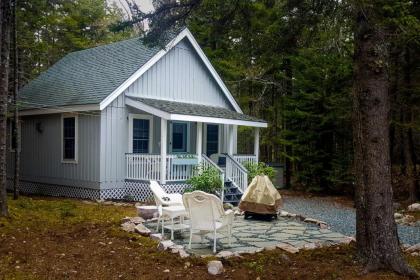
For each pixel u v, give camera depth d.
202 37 22.61
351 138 19.02
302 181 20.38
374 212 5.77
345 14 7.36
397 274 5.57
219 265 5.89
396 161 19.19
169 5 7.35
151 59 15.80
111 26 7.48
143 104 14.76
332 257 6.58
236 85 24.72
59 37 26.05
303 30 8.53
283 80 23.28
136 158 15.09
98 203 13.55
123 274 5.75
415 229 10.71
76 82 17.08
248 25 8.56
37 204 12.01
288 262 6.32
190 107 16.42
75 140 15.47
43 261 6.27
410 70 15.42
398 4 7.44
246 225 10.19
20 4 17.11
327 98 18.39
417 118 15.62
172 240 8.14
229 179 16.39
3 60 9.84
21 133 18.28
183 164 15.05
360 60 5.95
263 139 26.16
